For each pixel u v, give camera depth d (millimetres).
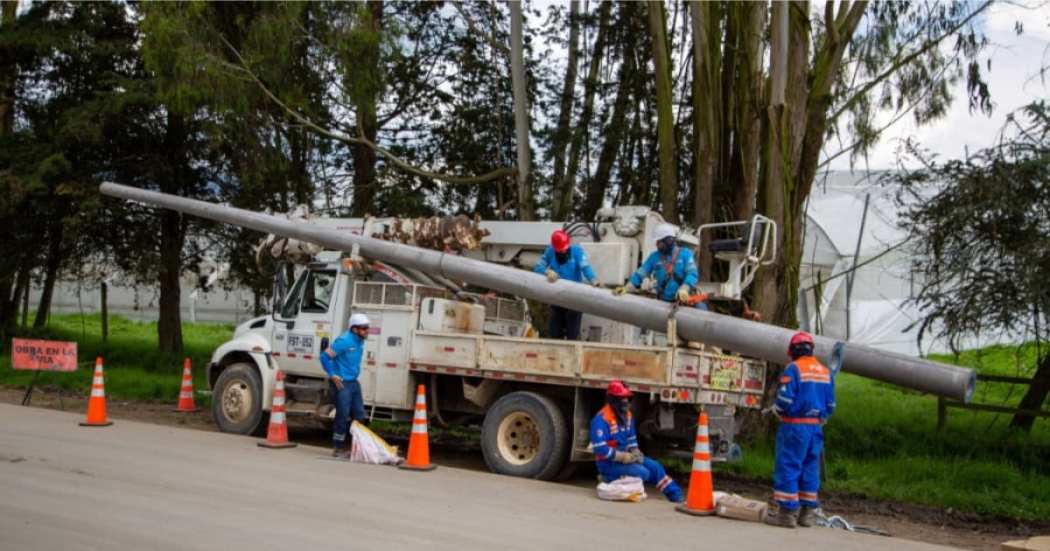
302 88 18859
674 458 12617
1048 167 12000
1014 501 10203
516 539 6703
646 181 19312
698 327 9359
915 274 15023
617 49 20453
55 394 16891
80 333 28703
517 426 10297
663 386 9188
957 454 12680
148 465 9148
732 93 15977
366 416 11344
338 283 11922
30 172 19906
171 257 22375
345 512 7363
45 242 21625
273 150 19047
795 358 8055
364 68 17281
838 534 7703
